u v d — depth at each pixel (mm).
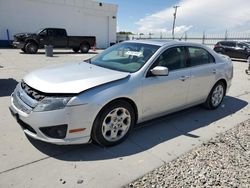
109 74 3738
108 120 3609
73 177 2965
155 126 4598
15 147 3555
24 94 3508
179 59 4605
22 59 13953
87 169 3139
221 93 5773
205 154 3639
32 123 3242
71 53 20453
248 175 3139
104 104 3408
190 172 3172
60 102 3180
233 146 3910
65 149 3570
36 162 3230
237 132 4492
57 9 25453
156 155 3570
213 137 4258
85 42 21125
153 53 4211
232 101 6551
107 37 30094
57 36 19391
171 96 4410
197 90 4969
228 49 20328
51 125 3184
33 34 18172
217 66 5418
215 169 3252
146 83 3928
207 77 5121
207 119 5102
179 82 4469
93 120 3377
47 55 16562
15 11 23172
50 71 3902
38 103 3225
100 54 4914
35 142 3717
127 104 3744
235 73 11953
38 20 24562
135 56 4297
